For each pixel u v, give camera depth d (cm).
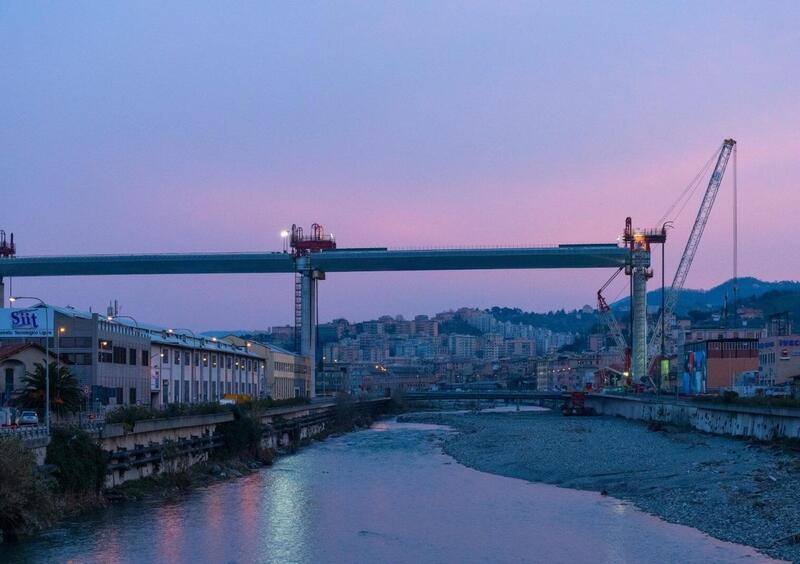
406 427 19400
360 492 8119
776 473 8025
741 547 5475
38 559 5259
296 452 12506
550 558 5347
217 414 9888
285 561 5347
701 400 14638
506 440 14012
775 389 15650
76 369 9981
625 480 8525
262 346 18250
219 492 8044
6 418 7700
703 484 7800
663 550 5450
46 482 6247
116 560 5284
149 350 11775
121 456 7400
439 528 6316
